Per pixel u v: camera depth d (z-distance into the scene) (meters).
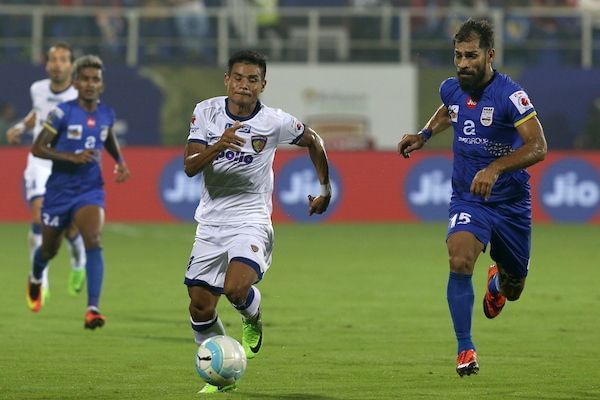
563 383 25.73
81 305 42.31
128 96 91.81
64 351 30.75
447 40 97.06
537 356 30.05
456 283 25.31
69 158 35.59
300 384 25.48
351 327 35.97
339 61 95.62
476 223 26.17
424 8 99.00
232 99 24.78
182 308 41.03
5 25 96.44
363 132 92.88
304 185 89.38
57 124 36.75
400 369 27.80
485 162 26.59
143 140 92.00
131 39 93.44
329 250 66.50
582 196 88.94
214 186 25.39
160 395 23.92
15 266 56.84
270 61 95.00
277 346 31.81
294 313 39.53
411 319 38.03
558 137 92.19
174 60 96.06
